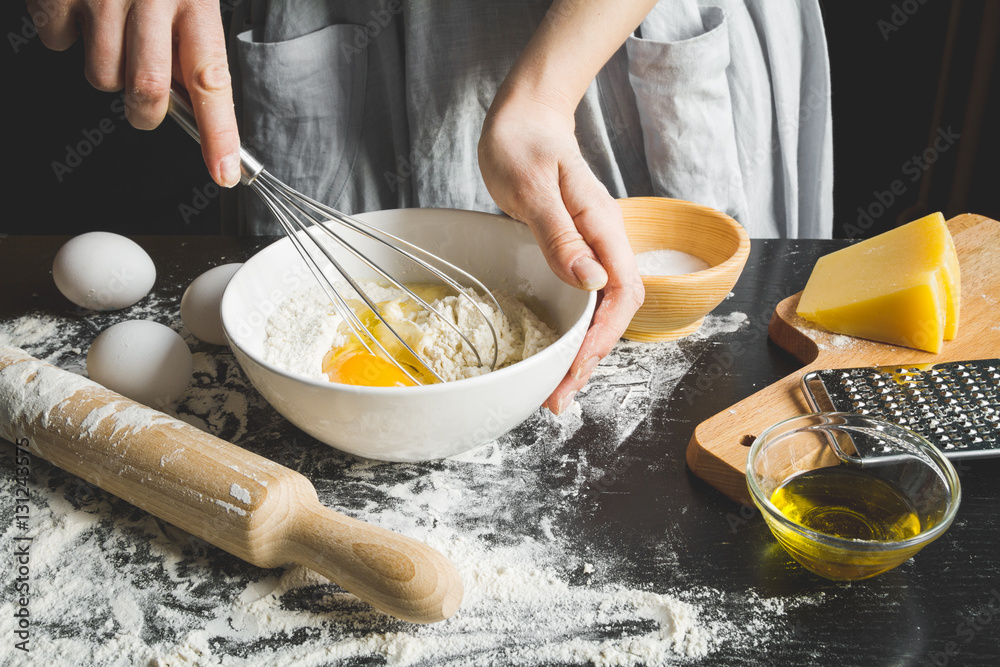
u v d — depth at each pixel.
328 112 1.19
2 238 1.17
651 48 1.07
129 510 0.71
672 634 0.58
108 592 0.63
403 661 0.57
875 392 0.75
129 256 0.97
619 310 0.72
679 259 0.94
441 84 1.12
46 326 0.97
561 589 0.62
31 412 0.70
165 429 0.67
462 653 0.57
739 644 0.57
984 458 0.70
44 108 2.31
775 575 0.62
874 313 0.84
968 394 0.73
